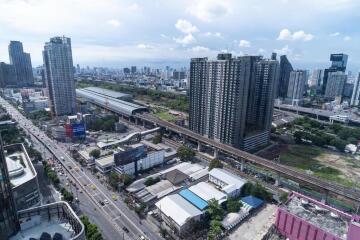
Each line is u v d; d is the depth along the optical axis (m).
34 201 133.00
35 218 68.56
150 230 126.69
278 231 113.50
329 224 100.81
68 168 193.75
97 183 172.25
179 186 163.88
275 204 152.00
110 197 155.25
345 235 93.88
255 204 145.38
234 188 155.62
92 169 190.12
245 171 199.75
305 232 102.88
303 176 170.50
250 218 137.75
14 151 172.25
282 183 179.00
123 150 193.25
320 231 97.88
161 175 180.25
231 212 138.25
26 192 127.94
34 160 199.25
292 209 110.88
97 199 152.38
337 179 190.00
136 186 163.88
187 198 143.62
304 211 109.44
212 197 145.00
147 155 194.62
